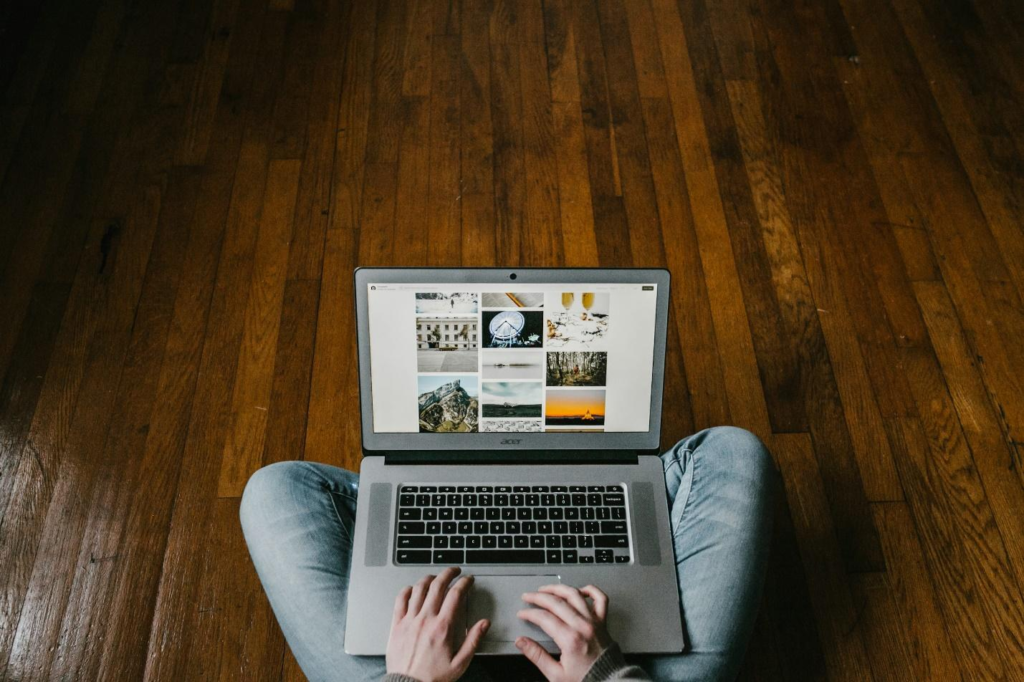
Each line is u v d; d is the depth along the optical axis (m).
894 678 1.49
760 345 1.86
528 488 1.25
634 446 1.29
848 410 1.77
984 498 1.67
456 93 2.21
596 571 1.18
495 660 1.20
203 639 1.50
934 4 2.44
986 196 2.08
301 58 2.26
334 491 1.29
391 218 2.00
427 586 1.13
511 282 1.24
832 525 1.64
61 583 1.54
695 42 2.34
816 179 2.10
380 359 1.25
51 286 1.87
